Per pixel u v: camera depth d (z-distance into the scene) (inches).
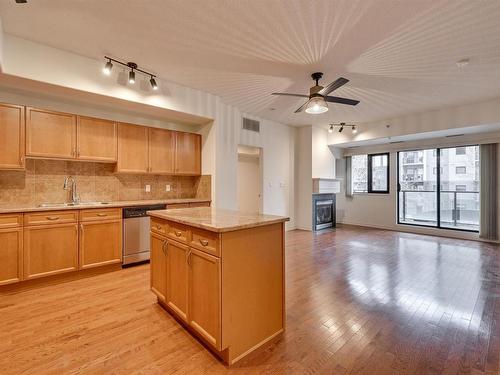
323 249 181.3
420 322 85.8
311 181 251.4
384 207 265.6
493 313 91.1
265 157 228.8
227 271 65.0
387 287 114.7
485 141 203.2
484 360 66.8
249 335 69.9
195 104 161.0
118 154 146.5
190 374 62.4
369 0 81.1
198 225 68.2
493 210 200.7
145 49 112.7
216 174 177.0
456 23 91.8
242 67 128.4
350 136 248.5
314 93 121.0
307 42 105.3
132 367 64.4
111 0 82.4
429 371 63.0
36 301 100.3
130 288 113.0
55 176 136.6
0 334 78.2
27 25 96.5
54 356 68.1
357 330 81.4
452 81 143.7
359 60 119.6
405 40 102.8
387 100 175.5
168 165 167.6
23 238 108.7
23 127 116.2
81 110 143.3
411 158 253.1
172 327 82.4
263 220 73.4
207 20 92.4
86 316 89.0
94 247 127.3
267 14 88.8
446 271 135.2
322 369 64.2
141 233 143.9
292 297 105.0
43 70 110.0
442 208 234.8
